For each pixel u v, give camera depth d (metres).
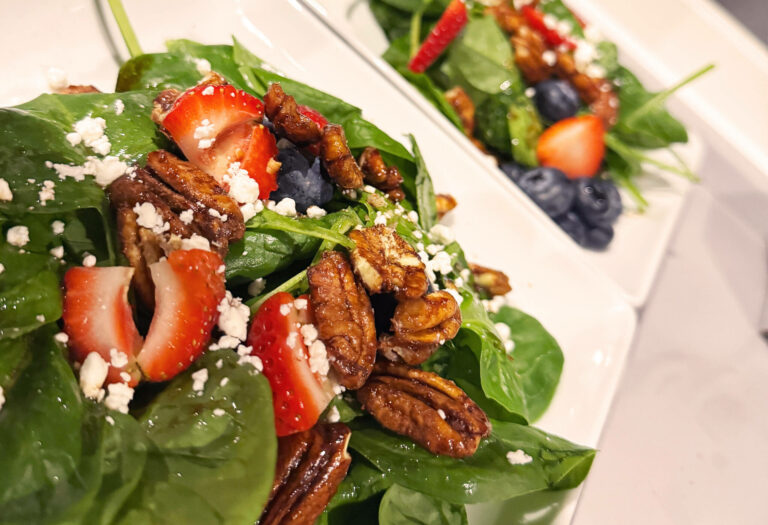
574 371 0.22
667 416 0.25
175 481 0.13
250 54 0.21
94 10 0.20
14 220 0.13
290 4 0.23
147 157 0.15
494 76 0.27
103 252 0.14
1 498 0.11
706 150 0.33
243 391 0.14
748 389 0.27
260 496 0.13
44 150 0.14
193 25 0.22
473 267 0.22
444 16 0.25
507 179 0.24
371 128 0.20
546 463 0.17
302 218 0.17
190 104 0.15
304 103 0.20
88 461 0.12
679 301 0.28
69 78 0.19
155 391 0.14
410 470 0.16
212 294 0.14
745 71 0.35
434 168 0.23
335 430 0.15
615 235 0.27
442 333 0.16
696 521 0.23
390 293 0.16
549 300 0.23
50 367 0.13
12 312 0.13
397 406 0.16
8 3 0.19
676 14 0.34
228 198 0.15
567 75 0.28
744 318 0.29
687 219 0.30
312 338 0.15
